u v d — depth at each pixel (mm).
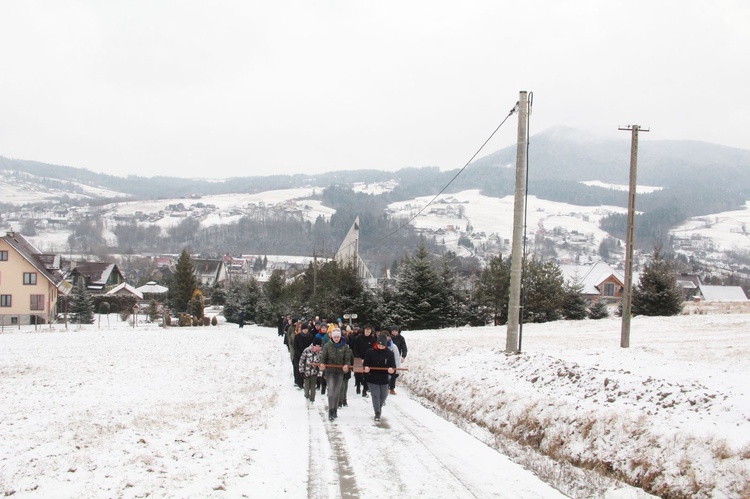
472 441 11062
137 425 12305
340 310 43906
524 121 17844
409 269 44875
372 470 9062
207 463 9211
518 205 17891
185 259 81125
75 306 70000
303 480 8492
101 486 8008
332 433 11656
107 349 33594
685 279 113750
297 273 70188
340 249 54875
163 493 7719
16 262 64750
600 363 14836
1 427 12391
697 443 8461
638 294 49188
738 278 142500
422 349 24656
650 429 9328
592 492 8180
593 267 85375
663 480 8297
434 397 16672
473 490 8141
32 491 7824
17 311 64688
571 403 11484
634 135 22531
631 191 21969
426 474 8875
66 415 13859
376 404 13031
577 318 51125
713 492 7637
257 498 7680
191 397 16781
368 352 13125
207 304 112812
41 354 30625
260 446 10406
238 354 30391
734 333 30359
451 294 46062
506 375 15289
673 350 20234
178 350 32938
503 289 46781
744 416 8875
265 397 16188
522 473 8977
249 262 193875
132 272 163750
